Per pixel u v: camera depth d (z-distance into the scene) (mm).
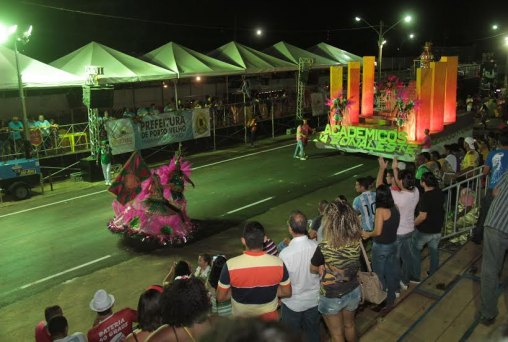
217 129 24094
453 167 11492
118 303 8719
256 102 25781
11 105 20719
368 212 6102
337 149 21219
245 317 1551
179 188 11758
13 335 7754
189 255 10789
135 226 11844
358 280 4859
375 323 5484
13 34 16703
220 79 32156
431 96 19031
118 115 23750
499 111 29906
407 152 18656
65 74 19031
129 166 11562
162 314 3082
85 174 17812
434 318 4809
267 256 4180
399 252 6066
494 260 4520
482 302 4633
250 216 13258
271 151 22391
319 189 15875
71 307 8594
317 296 4754
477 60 57594
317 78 35594
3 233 12383
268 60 28328
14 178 15281
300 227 4645
